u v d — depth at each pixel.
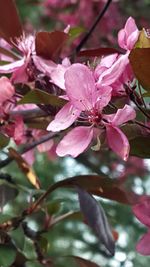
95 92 0.11
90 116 0.11
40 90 0.12
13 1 0.14
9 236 0.14
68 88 0.11
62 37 0.13
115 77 0.11
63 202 0.16
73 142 0.11
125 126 0.12
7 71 0.13
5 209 0.18
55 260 0.16
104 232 0.13
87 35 0.15
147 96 0.12
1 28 0.14
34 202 0.14
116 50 0.13
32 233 0.15
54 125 0.11
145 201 0.12
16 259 0.14
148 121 0.12
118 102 0.12
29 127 0.15
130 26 0.12
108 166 0.27
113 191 0.14
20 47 0.14
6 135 0.14
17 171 0.25
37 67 0.13
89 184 0.14
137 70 0.11
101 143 0.12
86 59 0.14
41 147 0.16
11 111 0.14
